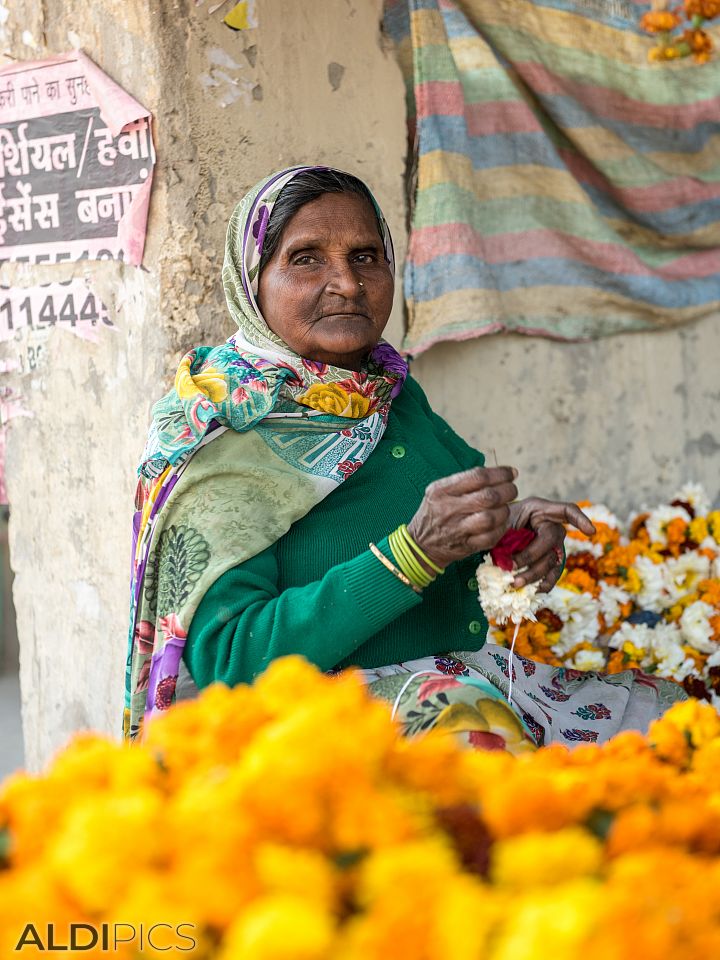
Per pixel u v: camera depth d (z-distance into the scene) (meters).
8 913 0.87
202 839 0.90
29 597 2.90
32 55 2.67
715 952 0.84
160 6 2.45
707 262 3.36
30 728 2.95
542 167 3.08
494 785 1.03
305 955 0.80
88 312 2.67
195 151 2.50
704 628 3.02
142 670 1.99
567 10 3.10
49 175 2.69
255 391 1.98
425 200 2.90
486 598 1.75
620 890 0.85
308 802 0.92
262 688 1.14
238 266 2.10
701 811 1.03
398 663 1.89
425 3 2.85
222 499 1.87
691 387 3.45
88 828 0.89
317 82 2.69
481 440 3.12
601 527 3.03
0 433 2.90
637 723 2.08
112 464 2.66
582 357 3.26
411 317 2.91
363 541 1.94
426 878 0.87
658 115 3.23
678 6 3.18
